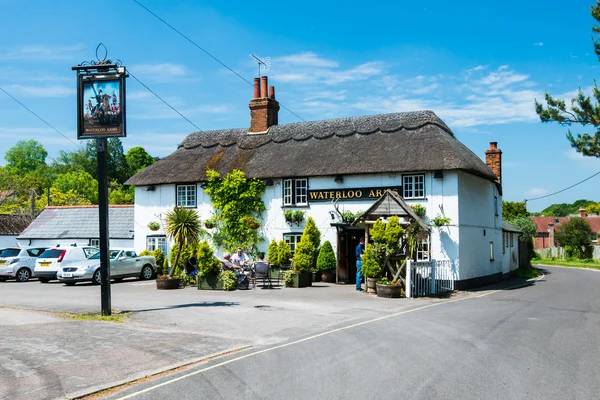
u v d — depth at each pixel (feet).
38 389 24.81
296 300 60.13
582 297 67.92
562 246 225.35
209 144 105.09
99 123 47.21
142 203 103.35
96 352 32.22
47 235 120.67
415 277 66.90
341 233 86.33
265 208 92.79
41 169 293.23
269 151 97.04
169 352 32.58
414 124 89.30
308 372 27.78
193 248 81.61
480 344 35.01
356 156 87.15
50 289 75.61
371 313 50.34
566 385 25.55
